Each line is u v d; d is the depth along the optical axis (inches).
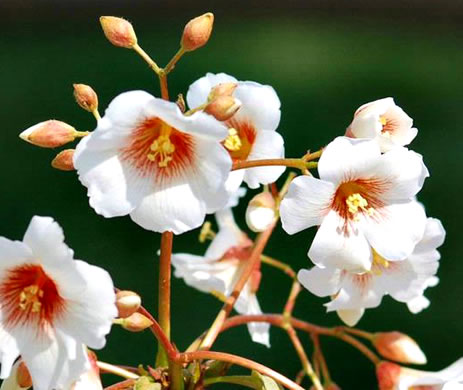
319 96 57.1
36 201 46.3
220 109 19.2
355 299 20.6
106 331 18.5
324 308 37.9
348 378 35.7
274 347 36.3
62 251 18.4
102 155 19.2
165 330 20.2
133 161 19.4
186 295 38.9
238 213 42.0
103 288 18.4
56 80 59.7
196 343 21.0
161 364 20.4
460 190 47.4
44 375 18.8
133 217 19.4
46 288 19.0
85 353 18.7
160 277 20.1
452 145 52.0
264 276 39.8
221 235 23.4
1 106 55.8
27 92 57.8
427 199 46.8
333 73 61.8
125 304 18.8
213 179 19.3
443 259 43.0
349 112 54.9
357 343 22.0
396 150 19.9
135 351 36.4
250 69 61.9
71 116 54.8
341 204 20.1
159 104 18.6
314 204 19.7
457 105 57.6
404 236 20.0
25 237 18.6
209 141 19.1
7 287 19.1
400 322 38.4
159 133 19.4
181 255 23.3
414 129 20.3
